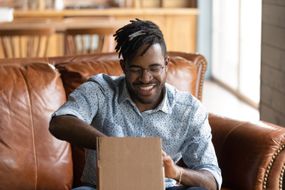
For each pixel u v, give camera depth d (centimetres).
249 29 668
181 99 231
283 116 353
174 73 290
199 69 308
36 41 722
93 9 778
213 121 275
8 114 256
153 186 176
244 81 689
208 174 223
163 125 228
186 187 220
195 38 826
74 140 205
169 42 816
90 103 223
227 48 772
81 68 280
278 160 243
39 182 259
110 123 225
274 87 368
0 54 699
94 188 226
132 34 212
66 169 264
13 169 254
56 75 272
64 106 220
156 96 222
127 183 176
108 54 308
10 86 260
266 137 244
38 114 261
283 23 347
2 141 253
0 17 647
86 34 569
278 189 244
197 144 230
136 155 180
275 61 364
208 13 827
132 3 827
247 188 246
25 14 753
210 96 719
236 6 734
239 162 251
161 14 799
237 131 259
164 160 207
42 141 260
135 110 225
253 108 645
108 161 179
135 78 216
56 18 762
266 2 376
